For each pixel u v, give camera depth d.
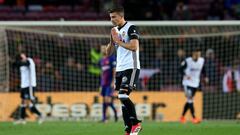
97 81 69.50
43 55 70.50
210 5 86.81
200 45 70.88
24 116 58.75
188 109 61.09
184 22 63.53
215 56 70.19
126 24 35.03
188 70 59.09
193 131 46.88
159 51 70.00
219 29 73.56
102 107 62.38
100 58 65.75
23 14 86.00
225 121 63.53
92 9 87.31
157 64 69.56
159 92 64.44
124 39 34.94
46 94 64.56
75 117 64.56
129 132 35.78
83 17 85.31
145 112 64.31
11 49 70.19
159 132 45.81
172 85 69.06
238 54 69.50
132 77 34.97
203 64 59.31
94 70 69.56
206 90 66.44
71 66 69.62
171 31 73.75
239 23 62.88
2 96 64.81
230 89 66.81
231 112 66.62
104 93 59.94
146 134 44.12
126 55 35.12
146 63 70.12
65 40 70.62
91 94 64.81
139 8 83.69
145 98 64.38
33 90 57.91
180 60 68.81
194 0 89.19
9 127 52.38
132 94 64.44
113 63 59.47
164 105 64.25
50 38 70.56
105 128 50.31
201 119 65.38
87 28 77.81
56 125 54.91
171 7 85.75
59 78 69.25
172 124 56.62
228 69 68.00
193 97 60.44
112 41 36.19
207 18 85.12
